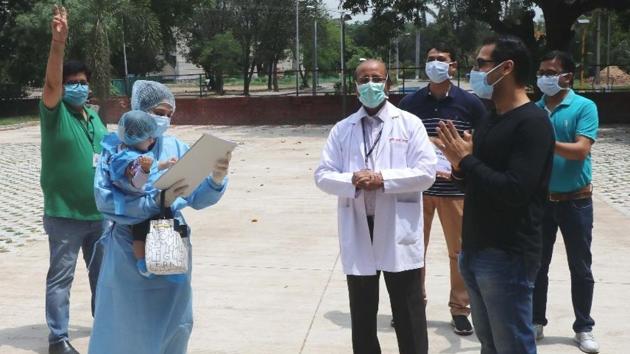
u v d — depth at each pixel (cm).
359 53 6856
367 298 441
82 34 2566
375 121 447
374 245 432
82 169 506
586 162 492
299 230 900
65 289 512
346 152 448
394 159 438
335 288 665
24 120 3114
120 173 362
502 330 342
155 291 377
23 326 580
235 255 784
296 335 553
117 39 2770
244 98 2739
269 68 5581
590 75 4816
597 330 552
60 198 504
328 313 600
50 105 496
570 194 493
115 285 379
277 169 1444
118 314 379
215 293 654
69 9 2556
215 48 5184
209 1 5031
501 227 338
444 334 550
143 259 370
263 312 604
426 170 427
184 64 7338
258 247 818
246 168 1465
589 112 485
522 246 338
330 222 943
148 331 377
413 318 437
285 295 647
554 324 566
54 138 501
